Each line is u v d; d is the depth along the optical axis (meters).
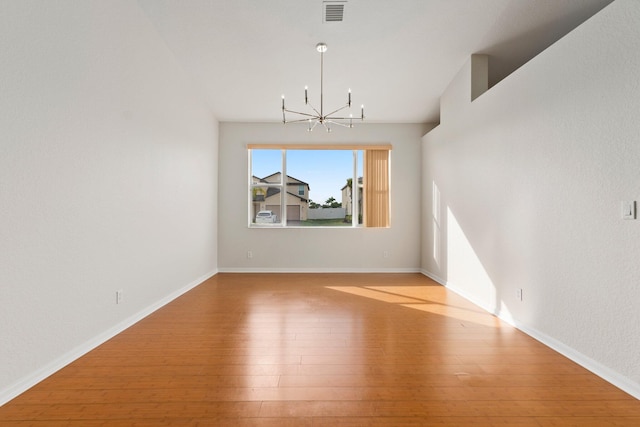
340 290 5.09
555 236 2.82
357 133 6.78
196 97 5.36
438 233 5.75
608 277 2.29
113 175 3.10
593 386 2.20
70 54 2.52
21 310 2.11
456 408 1.95
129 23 3.36
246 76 5.02
